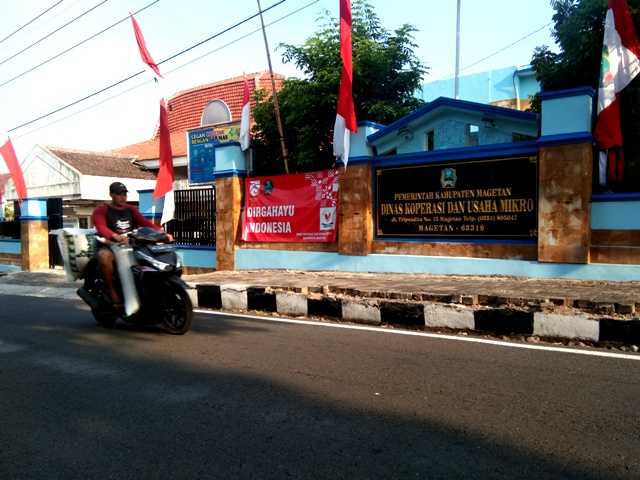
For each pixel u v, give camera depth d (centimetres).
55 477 305
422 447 329
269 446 337
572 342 584
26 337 677
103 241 667
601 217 780
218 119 1969
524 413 379
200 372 499
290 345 594
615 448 323
